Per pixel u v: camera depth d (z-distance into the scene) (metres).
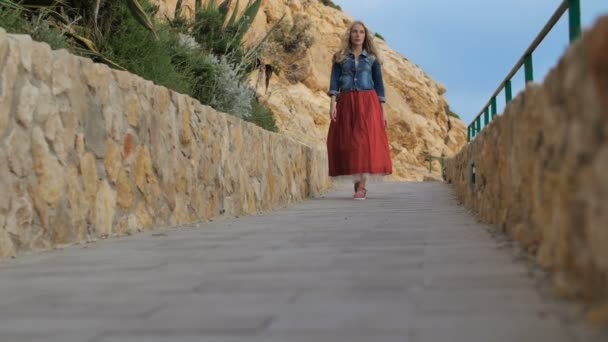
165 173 5.47
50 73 4.05
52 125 4.00
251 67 12.41
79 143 4.29
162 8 12.84
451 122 41.50
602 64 1.61
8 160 3.57
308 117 27.25
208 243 3.95
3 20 5.34
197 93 9.34
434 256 2.98
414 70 40.38
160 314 1.92
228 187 6.89
